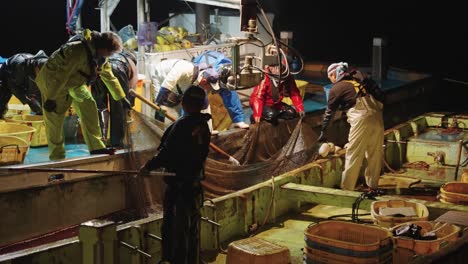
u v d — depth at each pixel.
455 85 15.95
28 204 6.84
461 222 6.15
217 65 8.52
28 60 7.68
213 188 7.79
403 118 12.88
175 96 8.05
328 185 8.54
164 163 5.14
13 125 7.75
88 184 7.32
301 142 8.99
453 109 14.43
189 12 12.32
